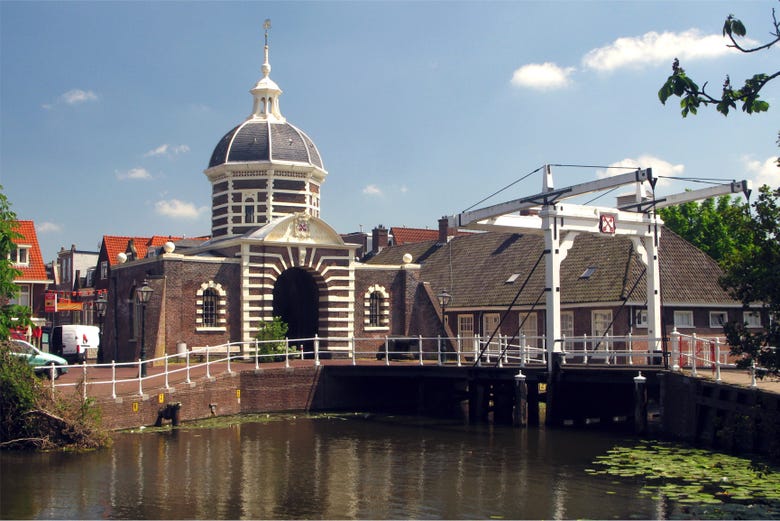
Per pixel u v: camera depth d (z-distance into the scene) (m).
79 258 79.62
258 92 43.75
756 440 20.72
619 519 14.88
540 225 31.00
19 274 22.33
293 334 43.12
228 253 39.53
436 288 46.25
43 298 51.94
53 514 15.03
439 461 20.77
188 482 17.98
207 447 22.56
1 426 20.95
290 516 15.30
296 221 39.44
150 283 36.19
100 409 22.89
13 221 22.52
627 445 22.81
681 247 38.22
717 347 22.16
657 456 20.80
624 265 36.50
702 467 19.22
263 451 22.16
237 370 30.44
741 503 15.79
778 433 15.37
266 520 14.99
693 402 23.03
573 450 22.25
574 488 17.42
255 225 41.41
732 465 19.39
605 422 28.84
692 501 15.99
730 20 9.94
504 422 28.89
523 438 24.61
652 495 16.59
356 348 40.59
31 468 18.89
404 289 41.88
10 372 20.86
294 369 31.89
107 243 65.81
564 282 38.72
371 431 26.30
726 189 28.02
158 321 35.97
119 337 40.72
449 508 15.86
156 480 18.06
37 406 21.11
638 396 24.66
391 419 29.67
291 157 41.78
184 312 36.88
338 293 40.22
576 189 27.33
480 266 45.59
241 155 41.66
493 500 16.47
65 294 72.44
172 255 36.56
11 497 16.20
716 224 46.66
